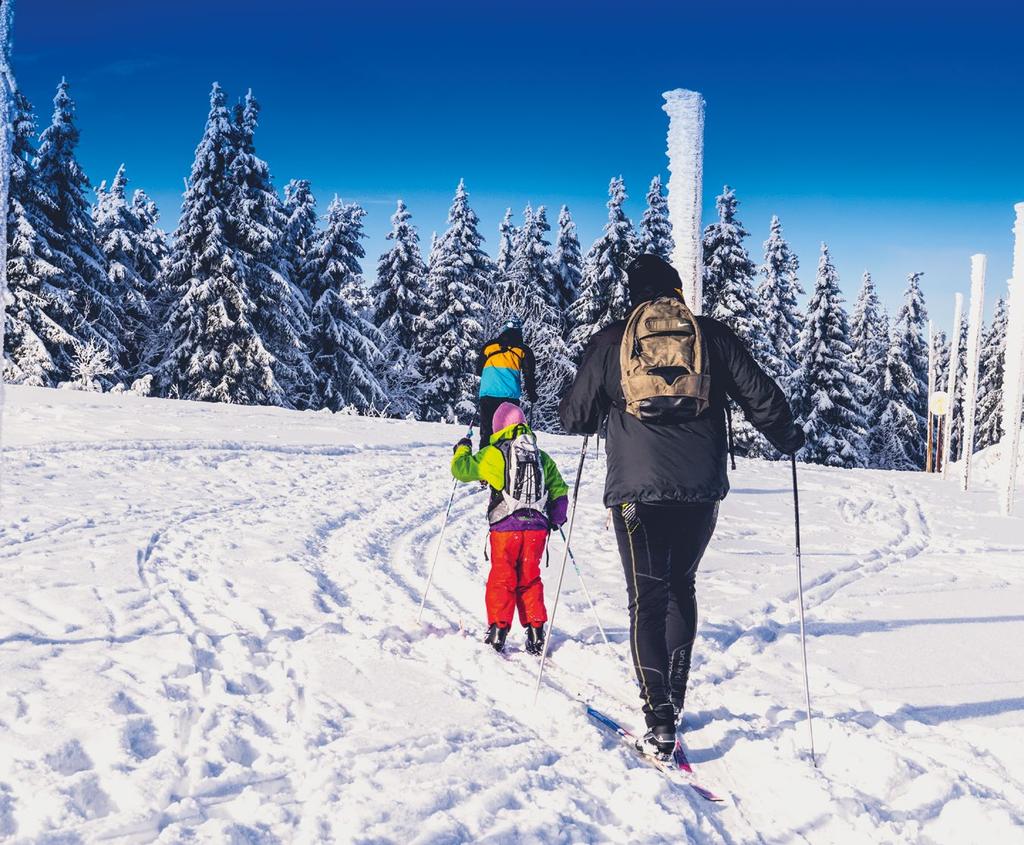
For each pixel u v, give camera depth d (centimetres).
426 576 652
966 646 521
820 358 4200
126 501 835
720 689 430
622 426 353
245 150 3309
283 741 321
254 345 3114
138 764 288
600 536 854
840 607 625
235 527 758
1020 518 1219
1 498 787
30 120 3097
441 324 3956
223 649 432
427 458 1427
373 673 408
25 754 286
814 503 1217
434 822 262
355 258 3812
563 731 357
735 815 298
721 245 3619
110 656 399
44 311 2989
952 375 1916
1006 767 343
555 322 4266
